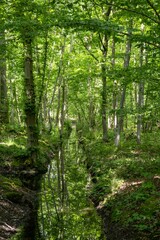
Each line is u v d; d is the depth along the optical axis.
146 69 10.99
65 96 35.12
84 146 25.41
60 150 25.67
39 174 17.09
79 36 20.33
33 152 17.30
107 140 22.92
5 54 18.12
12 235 9.55
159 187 11.22
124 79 11.32
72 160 21.62
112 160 16.62
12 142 19.77
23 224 10.58
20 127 26.38
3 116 24.89
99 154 19.36
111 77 11.81
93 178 15.90
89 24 7.96
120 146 19.83
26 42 16.08
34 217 11.41
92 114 36.09
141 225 8.91
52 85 37.00
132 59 26.44
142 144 20.11
